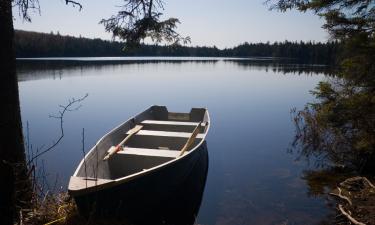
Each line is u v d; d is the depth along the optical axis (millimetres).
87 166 5191
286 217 5633
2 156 4102
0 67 4055
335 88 7180
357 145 6578
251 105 17688
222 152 9539
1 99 4082
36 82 26203
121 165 6199
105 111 15219
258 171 7945
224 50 149875
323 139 8703
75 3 4211
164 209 5703
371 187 5758
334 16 6270
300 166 8195
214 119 14086
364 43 5980
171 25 4867
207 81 30984
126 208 4754
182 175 5988
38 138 10258
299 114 10922
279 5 5363
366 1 6020
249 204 6188
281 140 10633
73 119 13305
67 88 22922
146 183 4875
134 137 7785
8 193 4145
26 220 4340
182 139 7625
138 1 4664
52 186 6367
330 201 6086
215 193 6730
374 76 5996
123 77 33000
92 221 4445
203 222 5539
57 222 4430
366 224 4527
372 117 6270
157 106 10375
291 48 111625
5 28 4023
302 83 29812
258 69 52031
